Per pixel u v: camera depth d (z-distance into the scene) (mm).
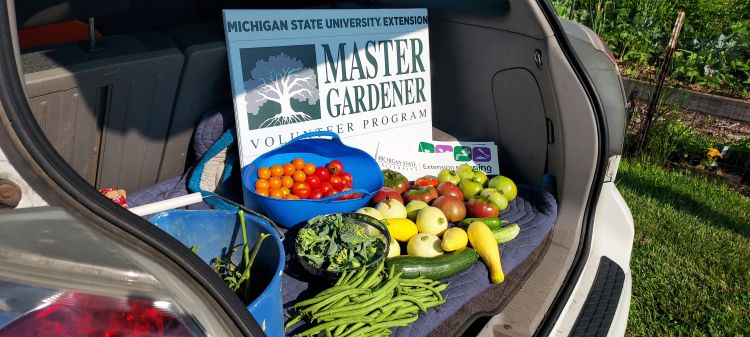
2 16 905
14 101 888
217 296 1083
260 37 2379
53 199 921
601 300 2236
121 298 1016
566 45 2223
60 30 2078
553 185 2604
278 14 2426
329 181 2520
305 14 2510
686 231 3670
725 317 2973
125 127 2088
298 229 2348
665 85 4766
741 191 4250
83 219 937
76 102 1862
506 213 2553
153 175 2365
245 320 1137
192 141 2432
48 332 1037
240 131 2383
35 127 917
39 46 1917
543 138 2611
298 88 2545
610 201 2508
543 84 2410
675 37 4242
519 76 2545
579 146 2367
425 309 1940
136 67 1947
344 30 2633
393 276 2008
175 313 1043
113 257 982
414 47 2850
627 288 2340
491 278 2186
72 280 1001
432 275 2100
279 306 1646
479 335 1956
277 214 2295
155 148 2271
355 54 2688
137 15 2164
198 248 1938
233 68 2307
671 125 4547
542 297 2152
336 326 1798
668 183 4223
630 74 5195
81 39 2113
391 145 2869
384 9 2732
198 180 2340
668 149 4516
